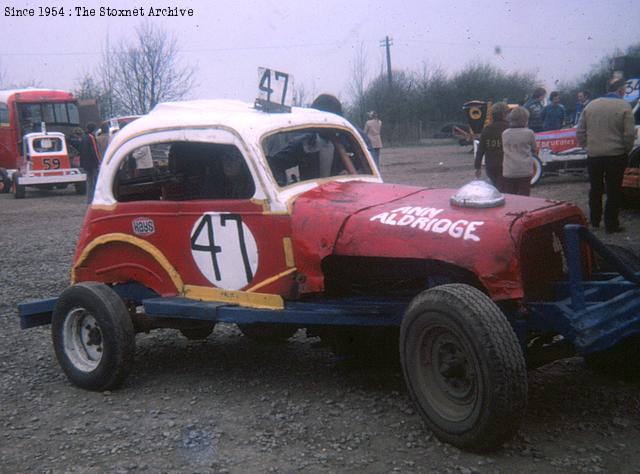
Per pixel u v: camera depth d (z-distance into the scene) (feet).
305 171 16.96
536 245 13.24
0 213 56.90
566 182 52.60
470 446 11.98
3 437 14.06
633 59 65.82
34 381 17.43
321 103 22.89
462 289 11.98
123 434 13.93
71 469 12.51
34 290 27.68
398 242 13.10
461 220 12.75
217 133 15.64
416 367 12.64
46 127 82.69
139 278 17.13
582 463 11.68
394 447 12.64
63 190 81.92
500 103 29.60
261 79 16.76
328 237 13.97
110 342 16.06
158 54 103.60
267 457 12.57
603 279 14.35
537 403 14.15
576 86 131.64
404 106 155.02
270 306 14.88
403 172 69.67
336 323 13.94
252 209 15.02
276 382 16.44
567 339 12.88
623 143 29.53
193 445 13.24
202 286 16.07
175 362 18.44
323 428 13.65
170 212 16.31
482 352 11.36
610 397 14.33
